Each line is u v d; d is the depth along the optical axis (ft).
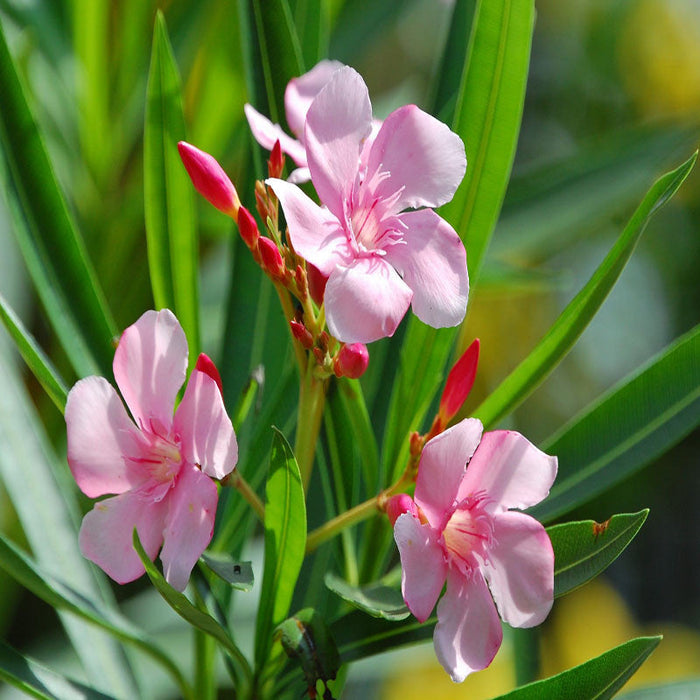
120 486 2.40
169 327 2.38
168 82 2.55
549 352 2.51
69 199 3.09
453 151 2.41
